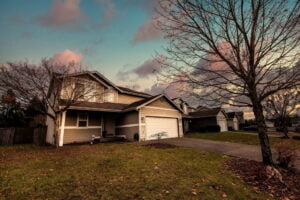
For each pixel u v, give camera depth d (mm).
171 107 16484
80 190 3717
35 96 9961
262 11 4617
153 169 5281
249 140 13219
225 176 4828
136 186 3949
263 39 4867
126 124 14312
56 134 10242
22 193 3578
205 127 26609
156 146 9906
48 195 3486
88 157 6824
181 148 9305
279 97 13867
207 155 7594
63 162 6086
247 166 5742
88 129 13078
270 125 37188
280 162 5598
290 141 13141
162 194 3543
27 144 12938
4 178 4465
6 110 19188
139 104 13945
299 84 4637
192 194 3574
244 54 5328
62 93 11547
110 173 4871
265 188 3990
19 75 9320
